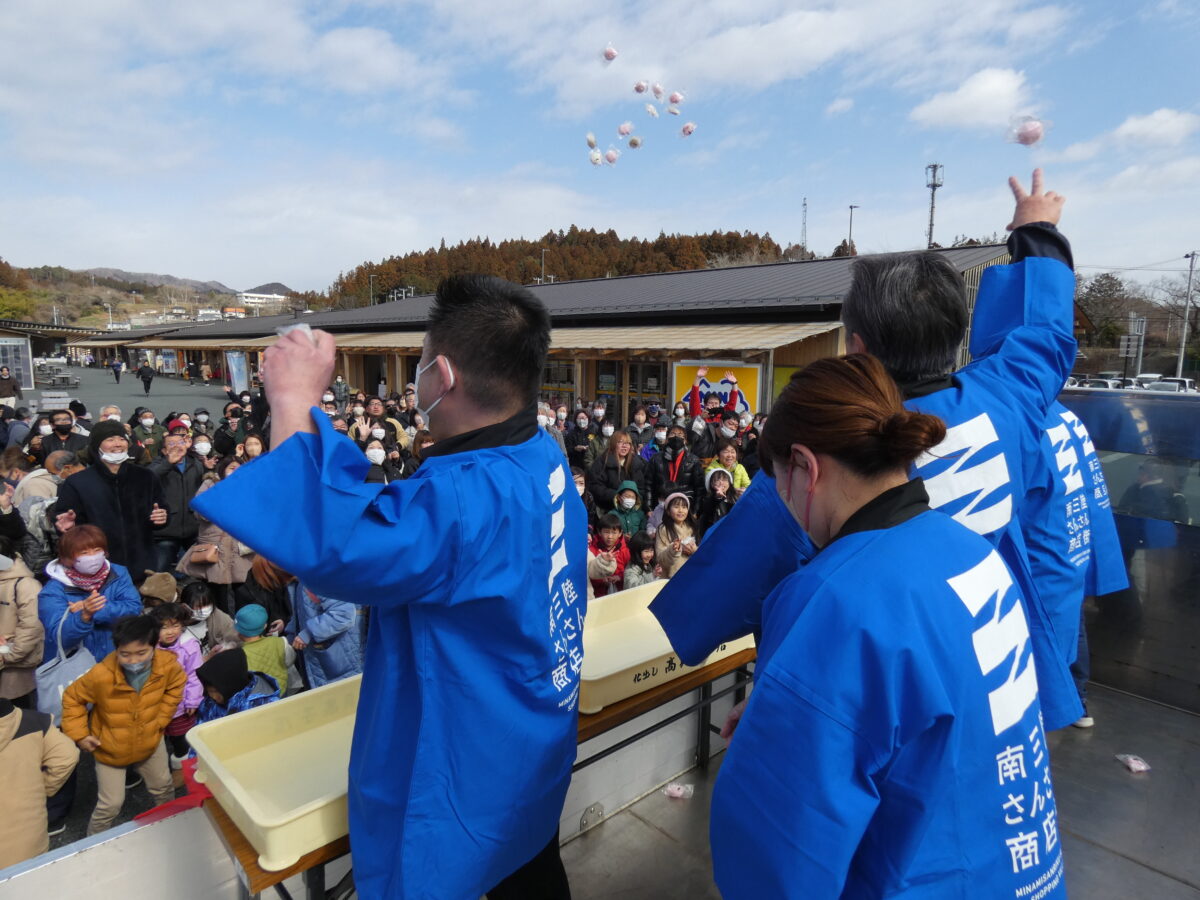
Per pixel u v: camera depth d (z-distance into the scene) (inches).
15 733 116.0
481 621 44.0
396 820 44.5
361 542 37.4
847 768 33.8
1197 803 77.2
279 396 39.7
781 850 34.0
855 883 35.9
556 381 827.4
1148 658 98.8
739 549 58.3
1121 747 87.6
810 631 36.0
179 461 251.9
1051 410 79.0
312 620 155.8
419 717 44.2
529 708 47.0
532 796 47.7
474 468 44.2
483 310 47.1
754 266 936.9
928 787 34.1
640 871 74.5
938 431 38.2
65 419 346.3
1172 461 94.6
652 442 388.8
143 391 1333.7
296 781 60.2
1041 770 39.2
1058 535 73.4
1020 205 70.8
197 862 64.9
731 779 36.8
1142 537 98.0
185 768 66.4
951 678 35.0
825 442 39.0
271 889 67.6
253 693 142.7
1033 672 40.4
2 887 55.8
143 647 135.2
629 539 239.5
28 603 150.6
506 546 43.6
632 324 772.0
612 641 85.4
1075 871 68.1
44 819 117.6
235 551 221.8
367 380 1199.6
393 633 45.5
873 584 35.9
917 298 53.1
